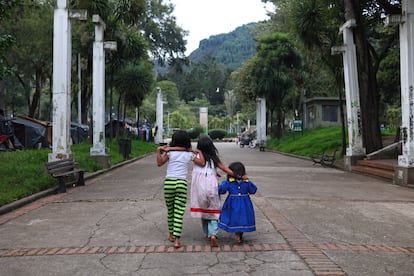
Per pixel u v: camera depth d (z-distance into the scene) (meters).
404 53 13.11
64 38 12.63
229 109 106.19
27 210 8.31
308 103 44.84
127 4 22.12
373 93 19.42
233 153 33.09
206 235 6.18
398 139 23.50
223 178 13.91
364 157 18.16
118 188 11.52
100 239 6.13
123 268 4.86
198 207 5.79
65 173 10.97
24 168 12.65
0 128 22.66
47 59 30.30
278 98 41.09
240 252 5.48
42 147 26.28
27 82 37.59
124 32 24.36
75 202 9.23
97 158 17.28
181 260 5.14
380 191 11.60
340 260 5.17
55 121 12.55
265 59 38.91
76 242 5.98
